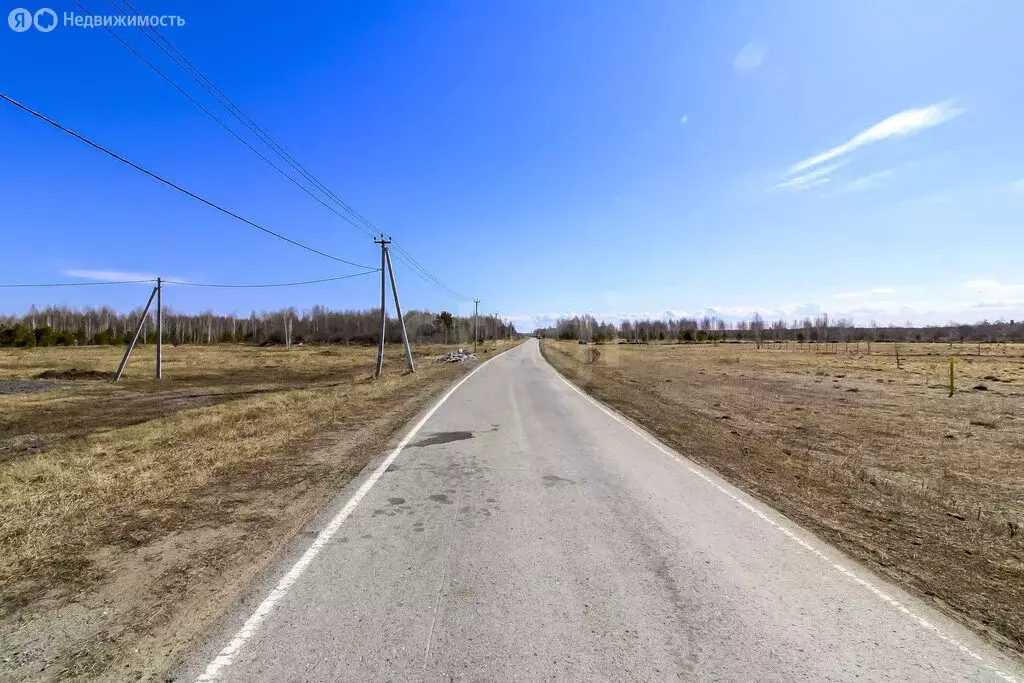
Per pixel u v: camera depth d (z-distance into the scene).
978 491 6.24
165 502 5.30
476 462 7.24
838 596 3.43
